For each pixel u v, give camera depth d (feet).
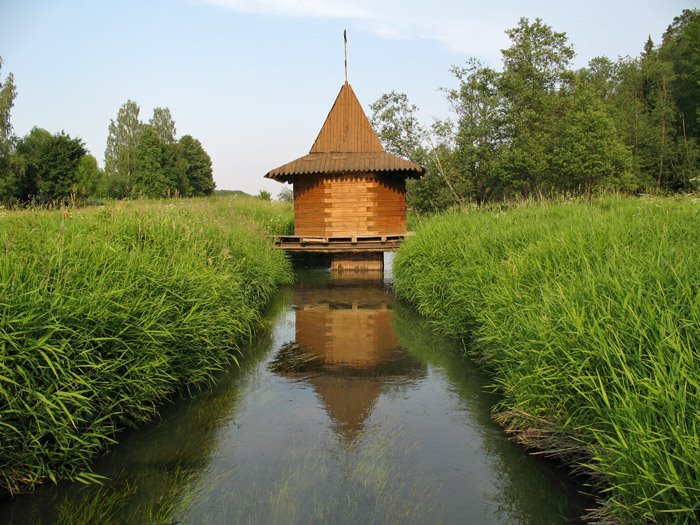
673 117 136.46
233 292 25.81
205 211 40.34
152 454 13.83
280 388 19.13
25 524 10.71
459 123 93.71
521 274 20.18
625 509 9.54
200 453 13.87
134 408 15.93
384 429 15.31
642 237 19.57
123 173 241.35
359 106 58.59
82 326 13.93
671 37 189.98
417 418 16.11
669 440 8.96
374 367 21.67
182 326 18.48
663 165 127.95
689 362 9.81
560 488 11.85
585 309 13.66
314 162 55.26
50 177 152.87
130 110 253.85
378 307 35.53
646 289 13.30
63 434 12.40
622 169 87.86
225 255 28.04
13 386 11.95
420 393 18.40
